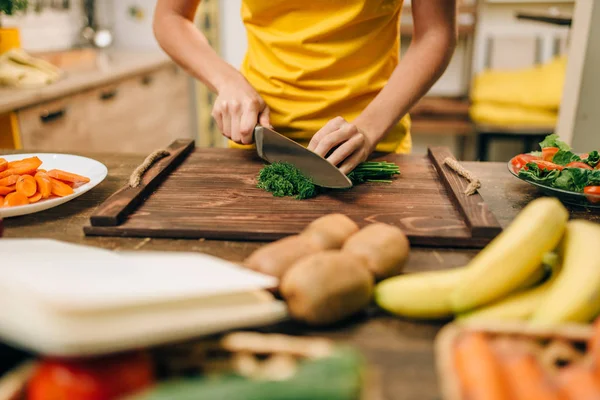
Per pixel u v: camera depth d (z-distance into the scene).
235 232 0.76
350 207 0.85
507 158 3.76
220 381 0.38
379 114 1.07
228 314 0.46
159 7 1.30
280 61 1.21
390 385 0.44
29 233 0.78
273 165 0.95
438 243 0.74
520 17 2.57
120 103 2.56
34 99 1.83
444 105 3.18
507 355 0.42
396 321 0.56
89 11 3.17
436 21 1.13
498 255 0.53
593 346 0.41
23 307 0.41
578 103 1.85
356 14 1.11
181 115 3.45
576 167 0.88
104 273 0.46
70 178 0.91
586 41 1.78
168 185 0.95
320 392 0.34
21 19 2.70
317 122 1.21
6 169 0.92
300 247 0.58
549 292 0.52
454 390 0.38
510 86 3.20
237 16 3.35
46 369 0.40
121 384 0.40
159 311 0.43
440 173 0.99
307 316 0.52
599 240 0.55
